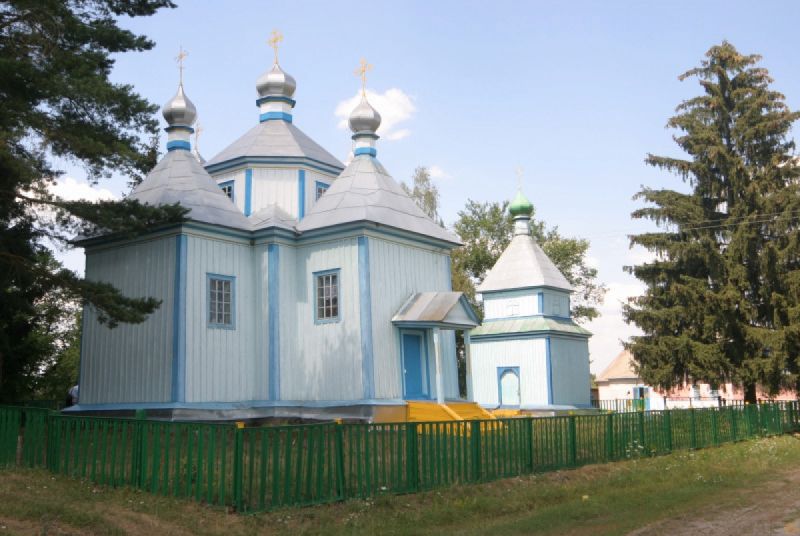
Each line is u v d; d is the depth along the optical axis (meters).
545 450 16.06
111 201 17.31
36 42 16.83
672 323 31.42
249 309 22.52
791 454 21.67
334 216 23.00
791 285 29.72
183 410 19.94
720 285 31.47
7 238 17.78
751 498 13.59
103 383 22.14
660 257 32.84
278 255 22.64
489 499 12.62
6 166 15.48
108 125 17.17
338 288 22.27
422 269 24.30
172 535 9.56
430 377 23.55
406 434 12.80
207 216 21.81
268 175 26.52
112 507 10.63
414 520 11.06
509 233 55.38
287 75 28.62
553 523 11.12
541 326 36.78
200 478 10.95
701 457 19.89
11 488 11.41
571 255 55.44
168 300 20.89
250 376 22.12
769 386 30.30
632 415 19.52
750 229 30.92
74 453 12.80
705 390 54.31
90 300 17.06
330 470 11.59
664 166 33.00
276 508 10.70
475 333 38.69
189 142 24.52
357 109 25.56
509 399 37.47
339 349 21.91
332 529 10.23
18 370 23.77
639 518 11.55
